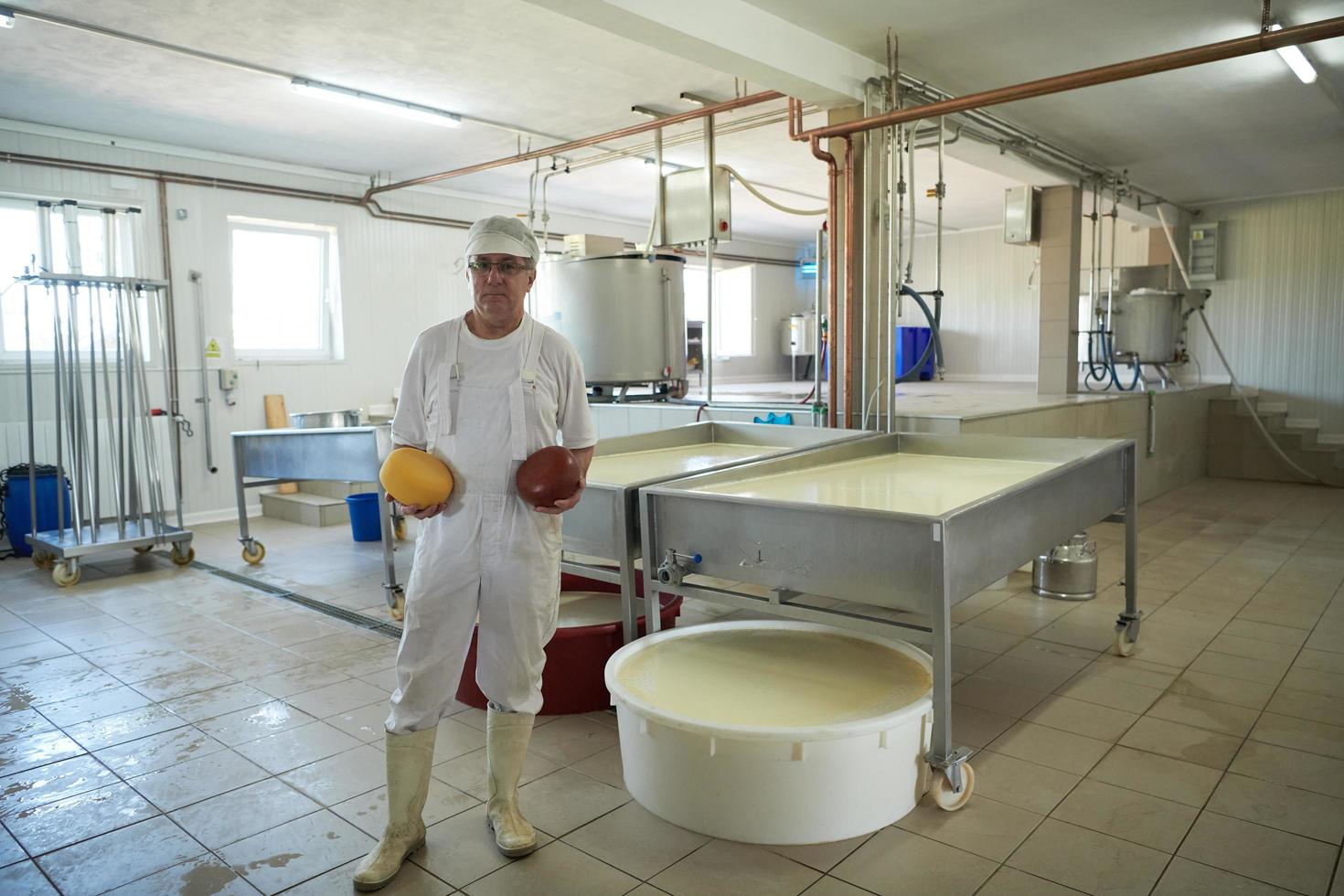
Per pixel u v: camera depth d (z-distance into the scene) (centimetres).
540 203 898
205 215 650
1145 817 209
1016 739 255
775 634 265
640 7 334
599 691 277
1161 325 759
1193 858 192
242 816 218
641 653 249
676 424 535
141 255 620
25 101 529
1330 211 816
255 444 495
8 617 404
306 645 355
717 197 525
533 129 609
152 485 497
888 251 456
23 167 565
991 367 1148
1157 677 303
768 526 227
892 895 179
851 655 247
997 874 186
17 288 575
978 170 781
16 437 568
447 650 191
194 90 515
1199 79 497
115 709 289
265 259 697
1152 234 918
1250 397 837
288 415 703
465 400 188
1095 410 610
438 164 711
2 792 233
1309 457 776
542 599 194
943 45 439
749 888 183
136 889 188
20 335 579
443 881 188
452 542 187
